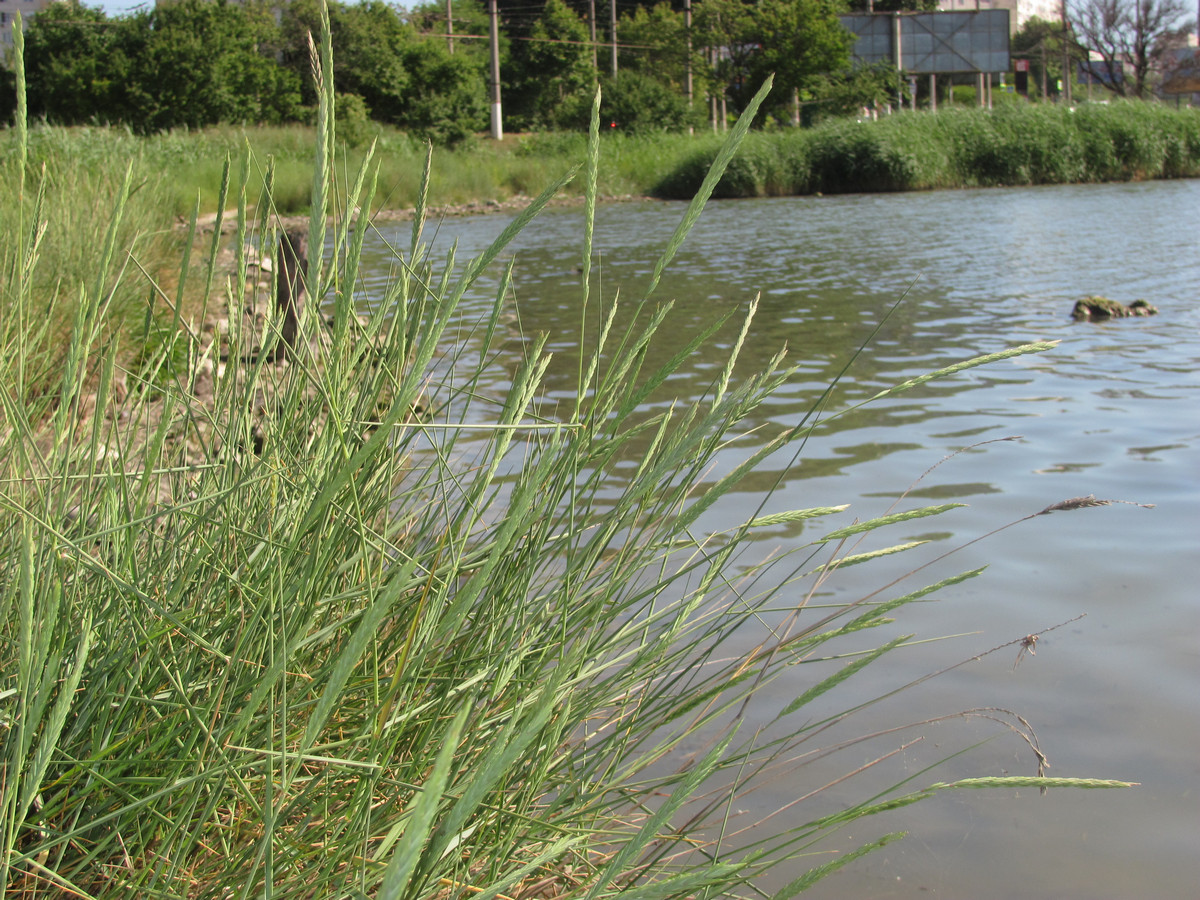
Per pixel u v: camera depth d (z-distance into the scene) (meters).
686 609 1.43
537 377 1.28
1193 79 54.47
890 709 2.49
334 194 1.26
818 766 2.25
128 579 1.27
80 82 33.00
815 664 2.69
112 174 6.99
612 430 1.33
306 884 1.14
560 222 20.66
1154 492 3.94
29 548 0.92
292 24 37.19
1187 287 9.20
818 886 1.86
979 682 2.61
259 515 1.43
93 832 1.21
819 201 24.53
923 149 27.25
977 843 2.00
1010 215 17.89
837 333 7.62
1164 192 22.09
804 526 3.66
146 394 1.53
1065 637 2.83
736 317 8.47
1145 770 2.22
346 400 1.30
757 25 40.84
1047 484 4.08
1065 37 55.75
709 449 1.52
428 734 1.27
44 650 0.99
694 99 41.72
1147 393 5.46
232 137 23.00
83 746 1.24
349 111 33.94
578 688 1.58
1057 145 27.31
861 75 39.72
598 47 47.19
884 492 4.04
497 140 39.81
